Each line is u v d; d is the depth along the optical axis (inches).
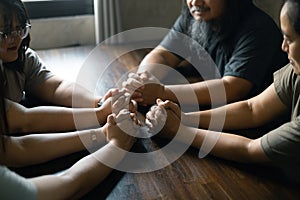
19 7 43.8
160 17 89.2
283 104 45.2
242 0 56.2
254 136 46.2
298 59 36.1
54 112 46.6
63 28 85.9
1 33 42.4
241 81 52.6
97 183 38.4
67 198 35.5
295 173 40.6
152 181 39.4
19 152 40.6
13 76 49.6
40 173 40.2
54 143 42.1
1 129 38.2
